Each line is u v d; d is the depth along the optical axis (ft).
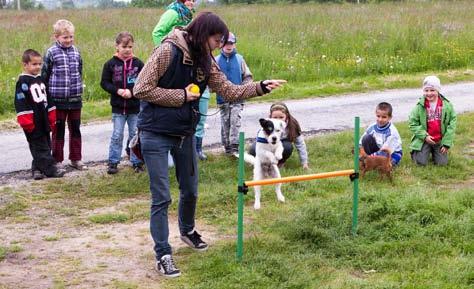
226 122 30.55
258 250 18.45
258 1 141.18
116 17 81.76
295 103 46.62
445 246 18.39
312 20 76.48
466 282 16.26
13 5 179.93
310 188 24.79
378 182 25.76
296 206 22.81
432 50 62.39
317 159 29.63
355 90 51.34
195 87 16.85
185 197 18.39
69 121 29.19
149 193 25.81
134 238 20.61
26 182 27.40
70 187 26.40
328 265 17.67
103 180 27.30
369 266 17.56
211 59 17.46
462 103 44.96
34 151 27.76
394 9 90.84
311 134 36.32
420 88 52.29
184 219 18.83
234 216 22.07
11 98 44.01
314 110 43.78
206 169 28.19
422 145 28.19
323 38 65.57
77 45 57.47
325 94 50.08
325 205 21.30
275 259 17.67
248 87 18.01
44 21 78.13
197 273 17.38
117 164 28.58
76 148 29.40
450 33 67.97
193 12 26.81
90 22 75.46
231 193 23.99
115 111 28.27
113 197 25.35
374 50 62.69
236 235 20.39
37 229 21.67
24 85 27.07
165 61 16.57
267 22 73.41
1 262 18.66
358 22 73.20
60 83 28.27
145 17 81.41
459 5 97.91
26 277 17.51
